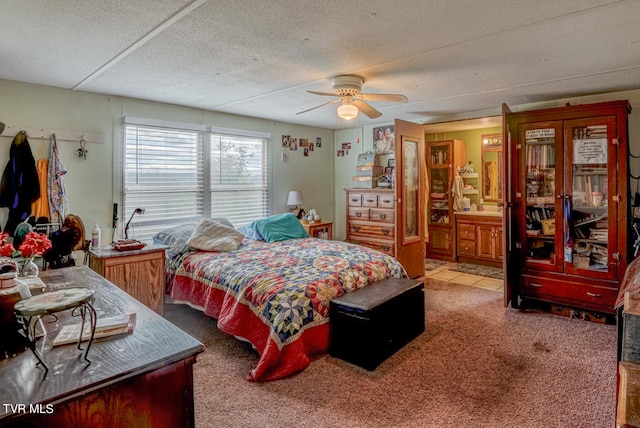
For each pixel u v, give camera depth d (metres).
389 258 3.42
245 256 3.35
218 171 4.66
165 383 1.12
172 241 3.62
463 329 3.09
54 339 1.23
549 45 2.39
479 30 2.16
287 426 1.85
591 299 3.29
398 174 4.39
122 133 3.83
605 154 3.21
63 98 3.46
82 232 3.25
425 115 4.93
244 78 3.16
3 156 3.15
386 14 1.95
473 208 5.80
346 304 2.50
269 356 2.29
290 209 5.52
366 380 2.28
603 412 1.94
